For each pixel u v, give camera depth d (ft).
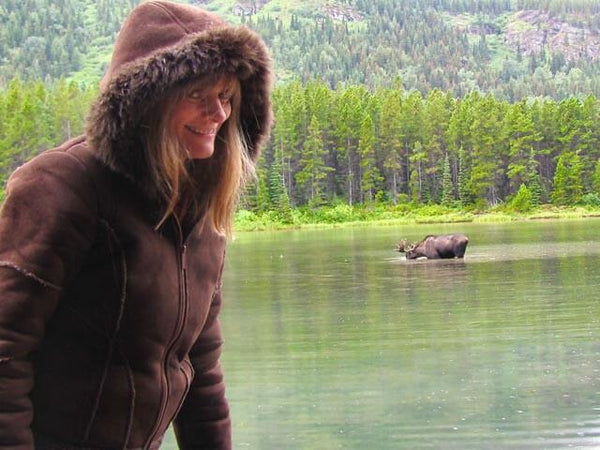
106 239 6.34
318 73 526.57
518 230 131.13
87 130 6.22
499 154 230.27
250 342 31.27
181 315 6.80
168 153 6.29
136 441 6.75
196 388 7.80
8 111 167.43
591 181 232.32
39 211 6.14
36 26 484.74
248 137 7.23
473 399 21.20
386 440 18.06
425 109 241.35
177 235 6.69
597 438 17.58
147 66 6.04
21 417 6.22
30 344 6.19
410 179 235.61
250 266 73.67
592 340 28.94
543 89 524.11
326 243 114.01
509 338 30.09
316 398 21.85
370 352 28.19
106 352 6.48
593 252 74.13
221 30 6.28
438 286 49.39
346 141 234.38
